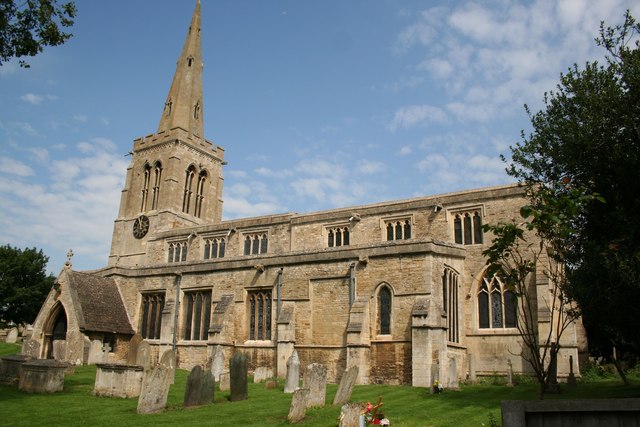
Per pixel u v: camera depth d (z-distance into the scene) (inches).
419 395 1079.6
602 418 363.9
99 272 1895.9
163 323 1665.8
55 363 1039.6
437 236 1688.0
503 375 1434.5
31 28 892.0
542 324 1371.8
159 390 873.5
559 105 1059.9
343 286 1424.7
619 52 983.6
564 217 618.8
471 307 1526.8
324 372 940.0
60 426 747.4
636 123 921.5
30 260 2817.4
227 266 1620.3
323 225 1930.4
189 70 3144.7
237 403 951.0
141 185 2901.1
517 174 1086.4
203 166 2987.2
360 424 714.8
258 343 1505.9
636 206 892.6
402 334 1311.5
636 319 866.1
